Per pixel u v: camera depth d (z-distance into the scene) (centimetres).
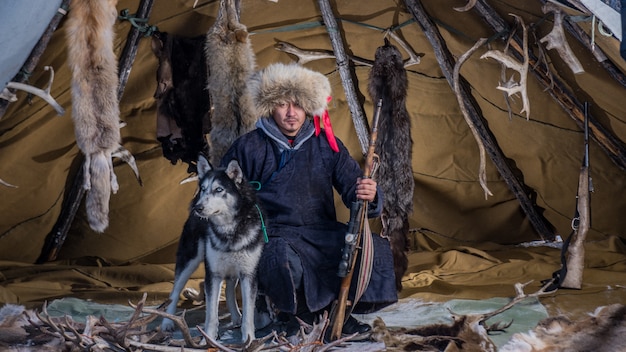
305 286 346
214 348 313
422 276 525
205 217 333
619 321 388
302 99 366
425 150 642
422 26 534
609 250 611
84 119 379
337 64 552
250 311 342
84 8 371
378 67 459
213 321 343
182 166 600
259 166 375
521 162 633
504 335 367
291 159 370
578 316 402
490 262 584
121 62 510
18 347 333
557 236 666
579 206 473
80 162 572
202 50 492
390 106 456
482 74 564
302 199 369
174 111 486
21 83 392
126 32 497
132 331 319
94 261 598
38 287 494
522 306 428
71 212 588
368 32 554
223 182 333
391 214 444
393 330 370
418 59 557
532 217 659
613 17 387
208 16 493
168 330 371
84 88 377
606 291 465
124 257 613
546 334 372
